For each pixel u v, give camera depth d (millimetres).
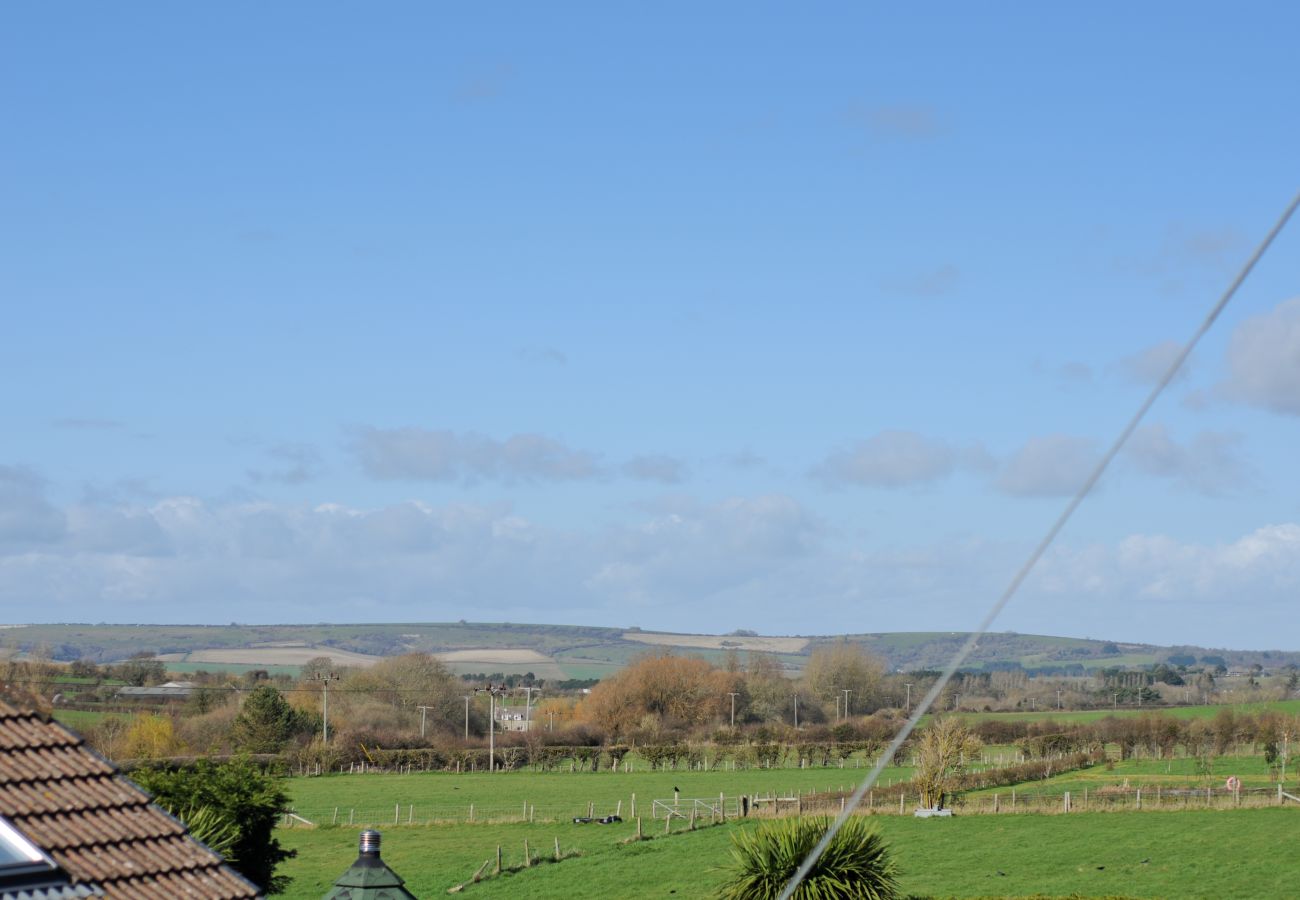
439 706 154250
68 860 21391
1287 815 67500
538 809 91250
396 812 87375
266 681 173000
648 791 102375
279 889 44719
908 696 191250
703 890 55594
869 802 77000
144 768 44156
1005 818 70438
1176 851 59031
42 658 156500
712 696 160125
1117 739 114188
